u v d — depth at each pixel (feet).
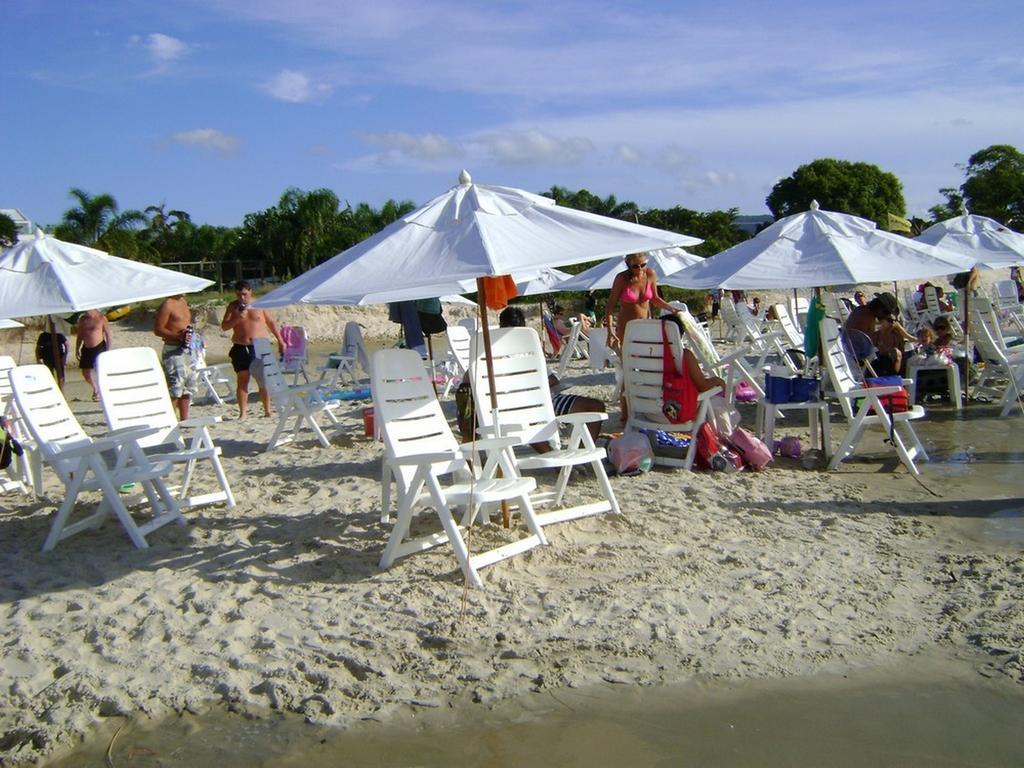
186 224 157.69
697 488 23.09
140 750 12.66
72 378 74.08
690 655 14.34
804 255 25.14
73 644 15.53
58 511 21.53
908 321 51.06
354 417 37.45
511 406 21.49
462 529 20.13
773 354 48.88
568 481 24.36
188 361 36.11
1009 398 32.22
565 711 13.08
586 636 15.01
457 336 43.29
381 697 13.60
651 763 11.80
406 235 17.46
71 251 22.67
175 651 15.16
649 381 25.70
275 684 13.94
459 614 15.94
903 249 25.30
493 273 15.53
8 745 12.94
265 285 146.30
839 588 16.53
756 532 19.62
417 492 17.71
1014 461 25.45
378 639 15.17
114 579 18.39
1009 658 13.78
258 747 12.60
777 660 14.14
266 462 29.01
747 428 31.22
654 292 30.40
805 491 22.86
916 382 34.45
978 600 15.80
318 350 99.55
